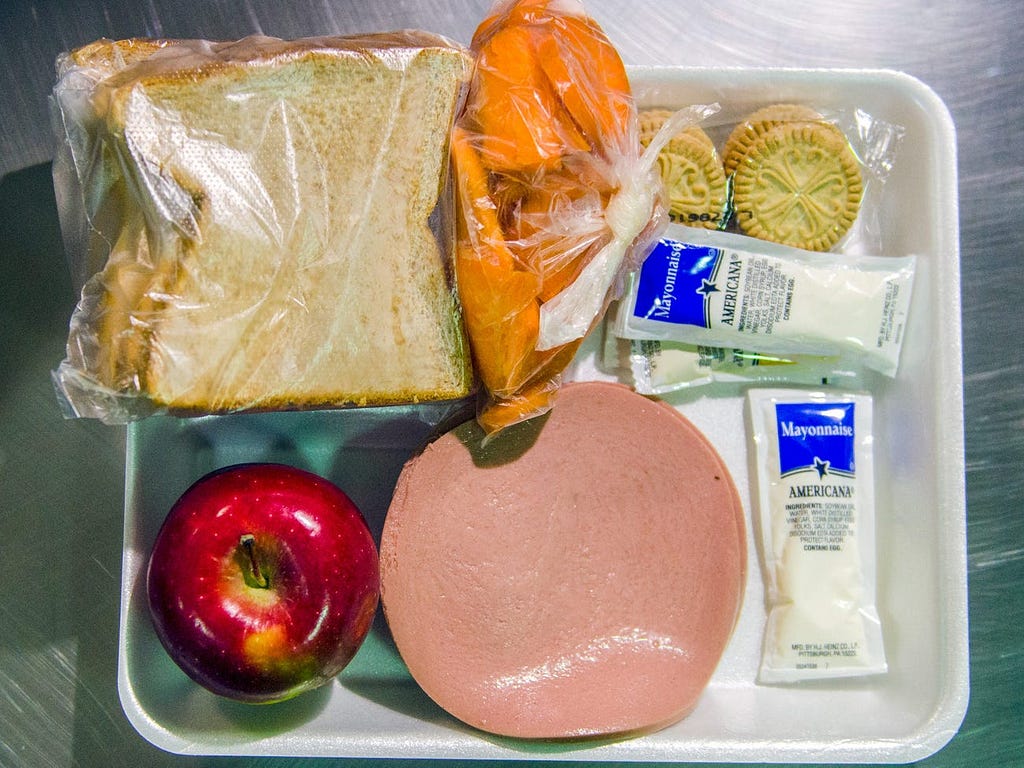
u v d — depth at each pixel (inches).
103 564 29.8
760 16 31.4
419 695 28.2
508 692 26.4
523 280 24.3
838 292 27.9
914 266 28.3
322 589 23.9
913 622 28.3
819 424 29.1
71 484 29.8
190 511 24.0
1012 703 30.6
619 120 24.2
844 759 26.4
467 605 26.6
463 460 26.7
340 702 27.9
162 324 21.7
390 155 23.9
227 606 23.5
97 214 23.0
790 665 28.7
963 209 31.7
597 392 27.0
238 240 22.5
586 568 27.1
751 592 29.5
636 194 24.1
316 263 23.4
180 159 21.9
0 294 29.9
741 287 27.7
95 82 22.8
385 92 23.5
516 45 24.2
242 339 22.7
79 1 30.3
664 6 31.3
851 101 28.6
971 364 31.5
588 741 26.3
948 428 27.6
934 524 27.7
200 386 22.4
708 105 25.5
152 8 30.3
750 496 29.6
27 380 29.9
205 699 27.5
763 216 28.3
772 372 29.4
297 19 30.5
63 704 29.4
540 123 23.9
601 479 27.2
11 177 30.0
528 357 24.9
